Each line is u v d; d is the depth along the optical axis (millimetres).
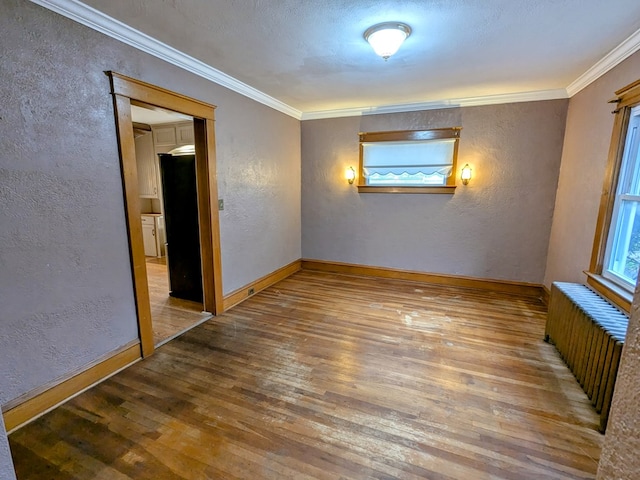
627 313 2152
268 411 2018
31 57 1779
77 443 1762
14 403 1844
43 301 1938
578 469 1610
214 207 3264
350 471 1604
